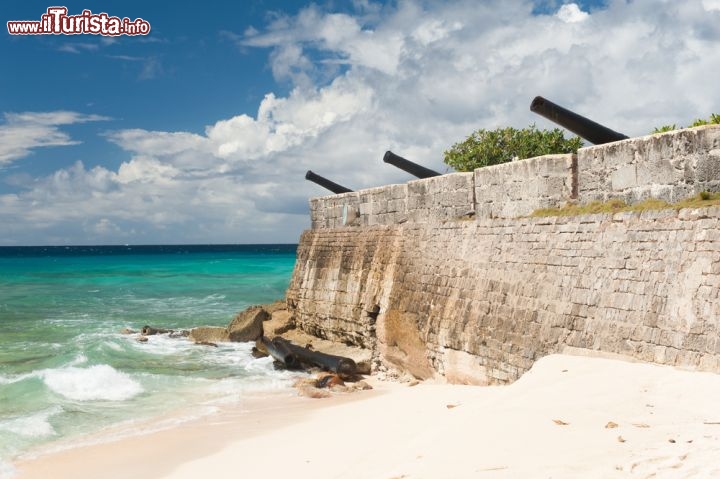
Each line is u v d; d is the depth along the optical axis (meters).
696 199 13.37
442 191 21.12
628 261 14.03
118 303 48.16
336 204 28.06
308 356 24.80
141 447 15.55
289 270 85.50
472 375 18.20
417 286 21.59
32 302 48.66
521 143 36.09
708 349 12.12
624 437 10.02
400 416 15.89
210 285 62.66
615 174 15.28
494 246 18.12
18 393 20.84
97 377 22.69
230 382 22.77
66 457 14.98
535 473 9.11
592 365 13.57
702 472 8.38
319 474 11.78
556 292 15.62
